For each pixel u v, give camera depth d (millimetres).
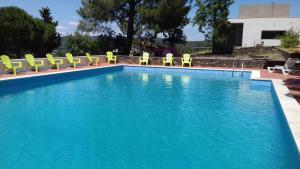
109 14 21375
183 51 24422
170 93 10445
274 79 11383
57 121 6723
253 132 6078
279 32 31062
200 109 8070
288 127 5207
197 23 26062
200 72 16188
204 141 5512
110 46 22875
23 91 10492
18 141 5379
